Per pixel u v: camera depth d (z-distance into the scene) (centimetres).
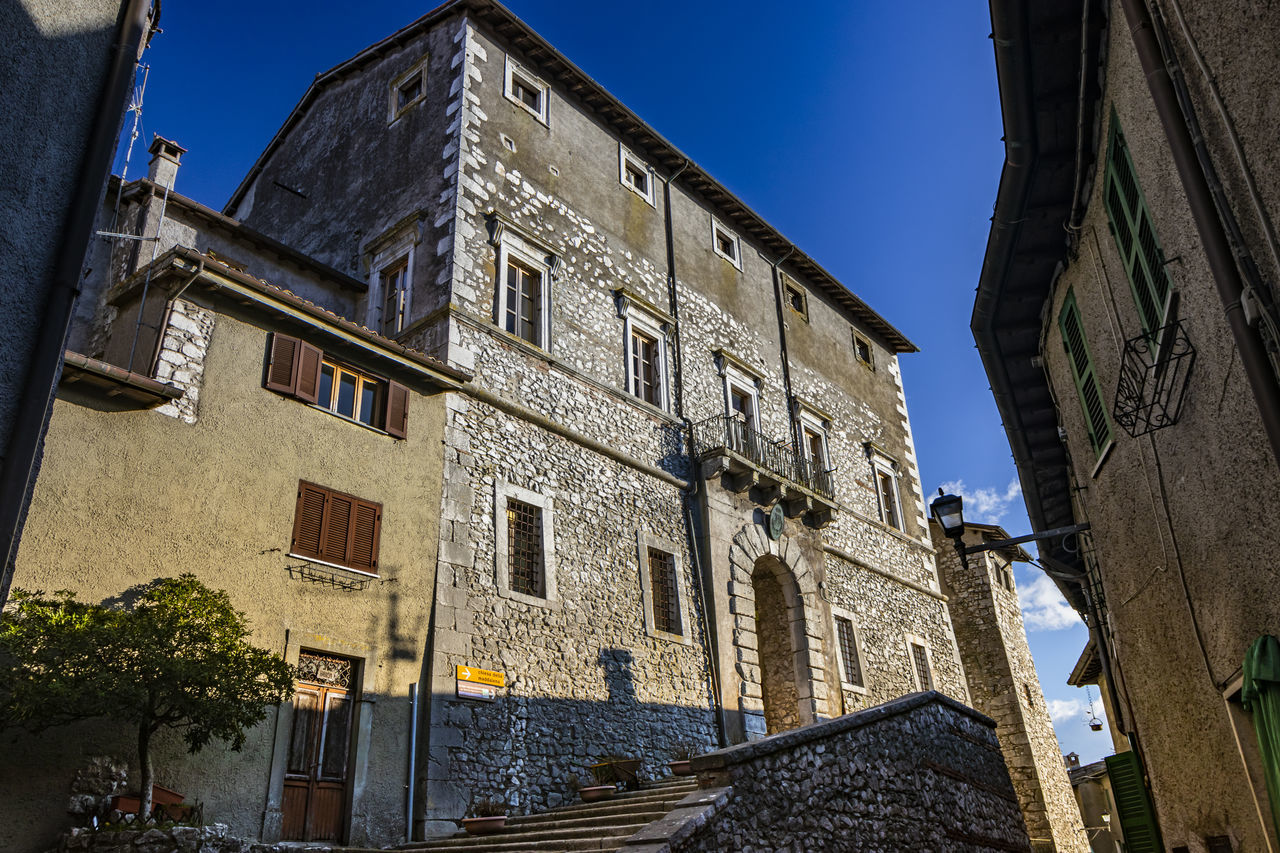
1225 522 642
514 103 1703
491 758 1177
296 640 1044
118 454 965
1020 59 736
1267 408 512
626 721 1378
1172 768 874
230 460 1059
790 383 2164
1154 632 858
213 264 1085
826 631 1891
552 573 1376
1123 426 742
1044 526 1252
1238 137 522
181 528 989
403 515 1214
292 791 998
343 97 1952
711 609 1627
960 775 1151
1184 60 576
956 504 970
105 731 873
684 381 1828
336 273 1584
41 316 408
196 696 822
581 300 1662
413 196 1608
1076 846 2483
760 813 830
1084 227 873
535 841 915
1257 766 651
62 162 436
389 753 1090
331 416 1186
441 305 1418
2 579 361
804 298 2398
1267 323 504
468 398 1376
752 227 2261
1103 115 765
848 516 2170
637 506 1591
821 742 943
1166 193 647
